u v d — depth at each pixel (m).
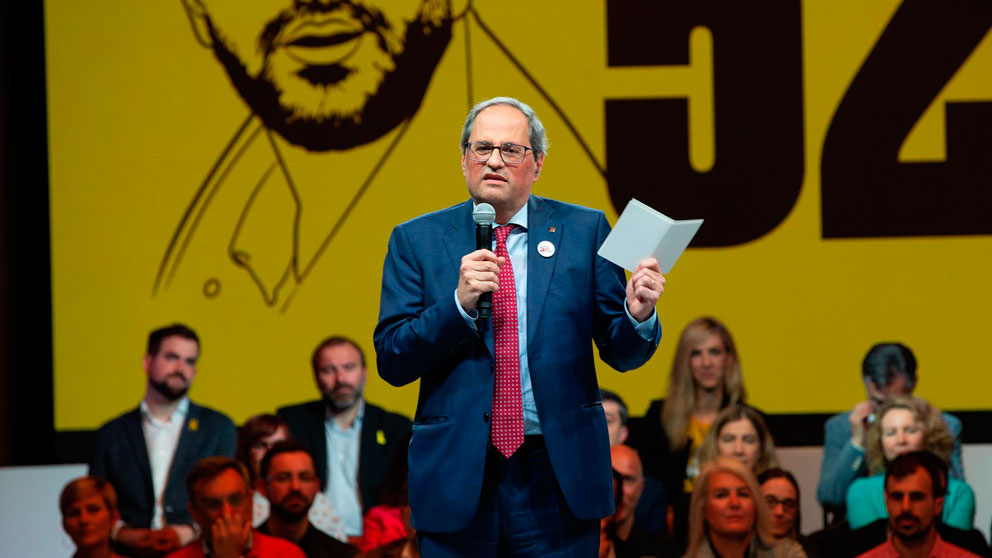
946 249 13.65
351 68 14.02
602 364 13.45
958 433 13.29
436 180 13.96
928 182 13.70
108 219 13.88
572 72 13.94
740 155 13.84
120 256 13.86
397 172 13.96
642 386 13.45
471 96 14.00
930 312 13.59
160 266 13.85
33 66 13.95
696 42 13.94
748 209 13.79
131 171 13.91
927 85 13.76
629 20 13.95
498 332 5.59
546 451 5.52
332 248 13.88
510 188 5.59
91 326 13.77
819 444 13.34
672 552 12.91
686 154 13.88
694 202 13.84
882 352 13.50
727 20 13.94
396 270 5.87
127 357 13.75
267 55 14.02
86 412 13.67
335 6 14.05
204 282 13.85
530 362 5.51
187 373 13.69
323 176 13.96
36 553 13.31
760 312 13.62
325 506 13.27
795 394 13.48
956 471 13.19
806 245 13.71
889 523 12.95
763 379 13.51
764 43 13.90
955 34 13.75
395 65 14.04
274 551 13.10
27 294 13.85
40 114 13.92
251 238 13.91
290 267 13.86
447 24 14.04
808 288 13.66
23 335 13.80
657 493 13.16
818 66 13.85
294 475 13.20
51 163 13.90
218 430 13.60
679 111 13.90
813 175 13.79
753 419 13.30
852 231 13.71
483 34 14.00
